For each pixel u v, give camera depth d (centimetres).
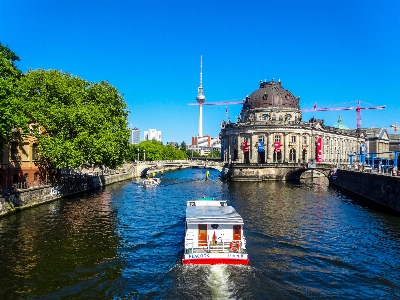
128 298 2064
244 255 2467
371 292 2192
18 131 4081
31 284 2241
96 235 3366
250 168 10288
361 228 3762
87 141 5078
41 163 5525
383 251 2978
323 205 5288
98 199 5694
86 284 2252
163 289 2139
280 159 11881
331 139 13800
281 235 3453
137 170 11081
